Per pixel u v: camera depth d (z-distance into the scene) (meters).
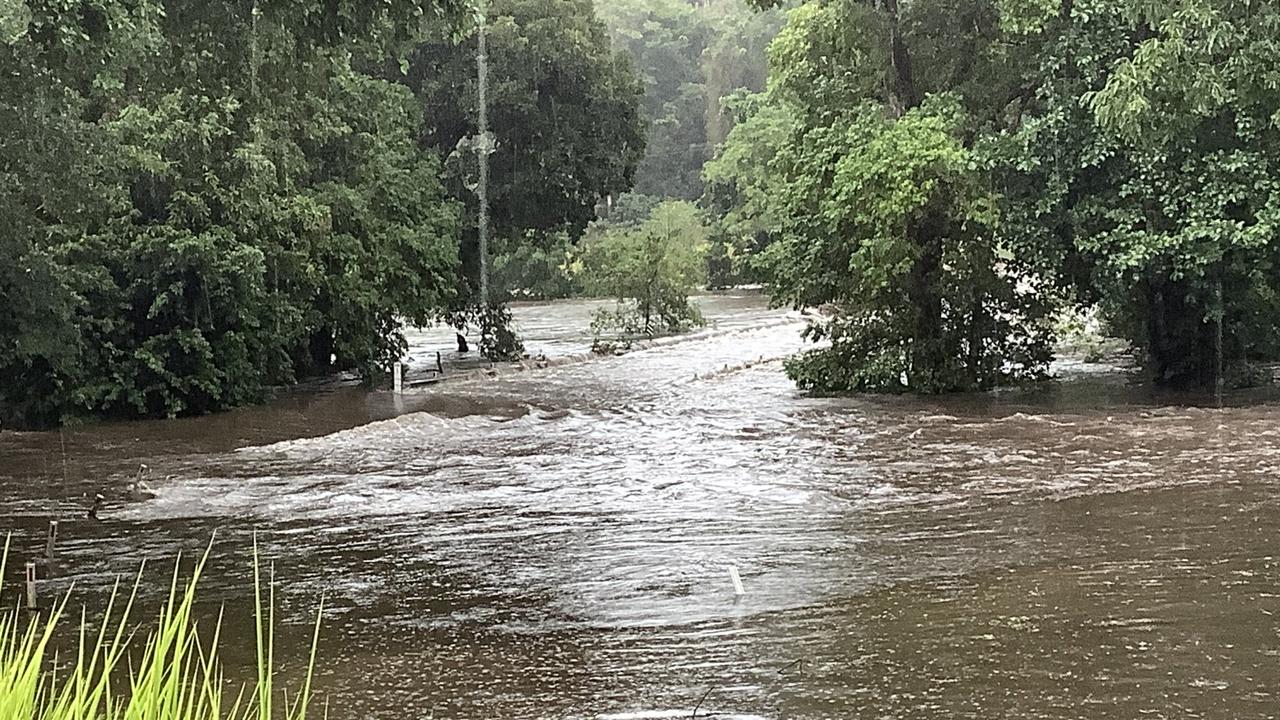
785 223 25.08
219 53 14.59
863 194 21.66
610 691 7.58
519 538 12.31
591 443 19.09
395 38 17.17
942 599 9.52
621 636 8.81
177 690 3.08
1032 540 11.49
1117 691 7.28
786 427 20.12
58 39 13.59
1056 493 13.79
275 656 8.41
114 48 15.12
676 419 21.69
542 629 9.04
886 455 16.92
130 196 23.95
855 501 13.77
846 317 24.86
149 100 19.45
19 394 22.50
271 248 25.55
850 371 24.80
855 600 9.58
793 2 83.62
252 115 16.48
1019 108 23.73
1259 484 13.84
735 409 22.80
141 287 23.64
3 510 14.37
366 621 9.35
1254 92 19.53
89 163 18.58
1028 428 18.89
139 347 23.42
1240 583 9.68
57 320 21.67
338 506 14.27
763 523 12.75
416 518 13.48
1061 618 8.87
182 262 23.33
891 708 7.10
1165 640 8.27
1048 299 23.92
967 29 23.94
